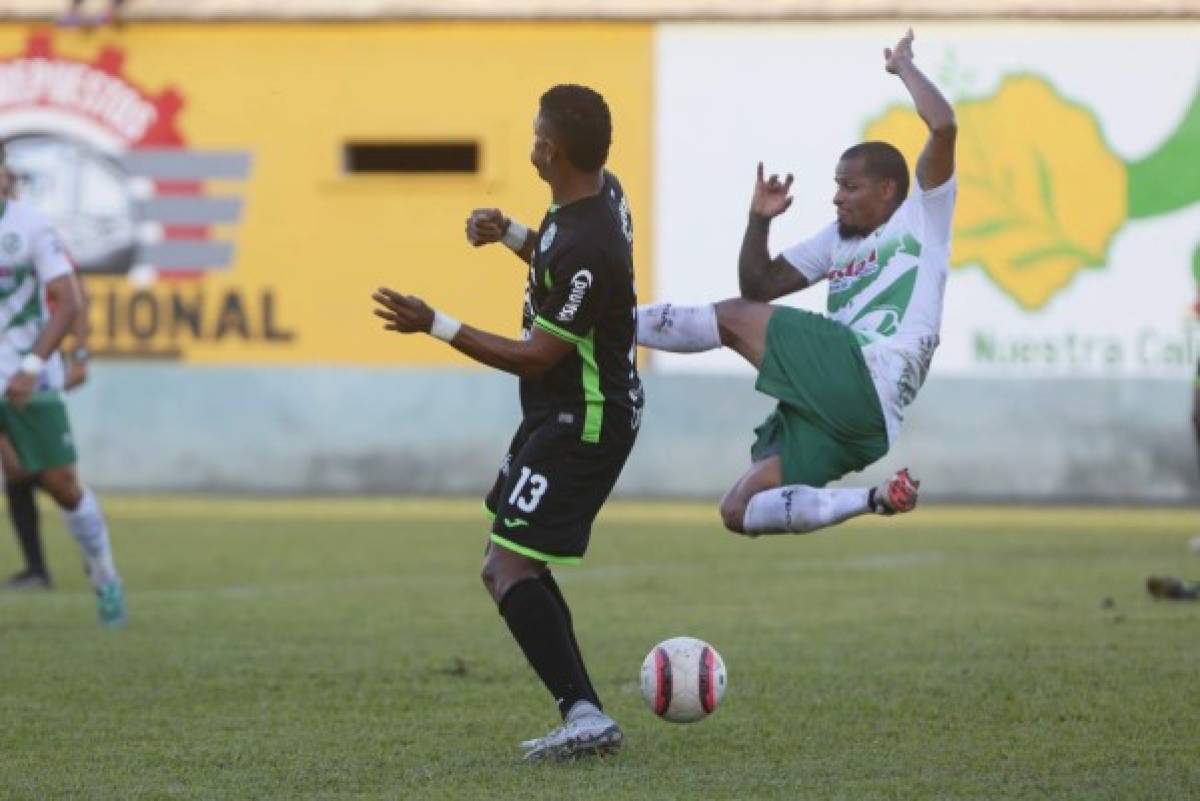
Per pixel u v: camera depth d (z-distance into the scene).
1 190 36.62
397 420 83.81
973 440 81.19
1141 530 62.97
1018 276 81.88
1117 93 81.56
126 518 66.81
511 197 84.12
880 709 26.36
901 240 25.36
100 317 85.88
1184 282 81.50
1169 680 28.77
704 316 25.89
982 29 81.94
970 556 52.38
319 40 85.06
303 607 40.03
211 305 85.50
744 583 44.91
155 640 34.38
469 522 65.31
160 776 21.73
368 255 85.00
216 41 85.56
